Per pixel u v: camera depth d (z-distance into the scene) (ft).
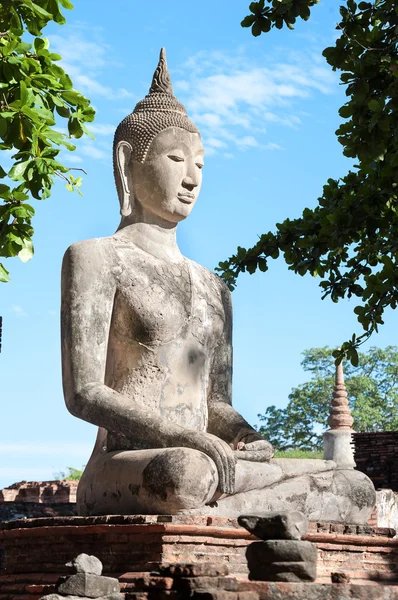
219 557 22.70
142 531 22.41
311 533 24.12
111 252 26.78
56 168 27.61
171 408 26.58
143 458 24.34
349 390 158.71
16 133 27.40
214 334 28.17
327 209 40.63
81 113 28.78
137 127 28.07
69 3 29.55
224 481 23.76
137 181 28.02
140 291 26.66
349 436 72.69
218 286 29.01
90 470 26.30
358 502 26.86
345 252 40.37
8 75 27.84
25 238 28.55
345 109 35.09
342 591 18.40
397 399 158.71
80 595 18.12
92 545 23.38
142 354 26.55
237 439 27.17
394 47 34.53
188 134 28.12
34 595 22.34
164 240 28.02
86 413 25.44
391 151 35.65
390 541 25.59
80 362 25.76
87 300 26.08
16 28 27.99
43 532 24.26
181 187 27.86
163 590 18.90
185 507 23.38
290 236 42.22
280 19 35.35
